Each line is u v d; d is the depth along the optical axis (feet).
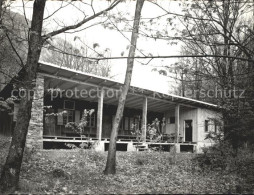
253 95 21.25
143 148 57.93
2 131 59.67
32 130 44.57
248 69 19.83
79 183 28.07
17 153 23.88
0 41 24.56
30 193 22.90
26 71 24.45
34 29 23.76
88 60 16.72
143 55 15.10
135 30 15.58
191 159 46.55
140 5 29.66
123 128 76.74
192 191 25.68
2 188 23.02
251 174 34.60
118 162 42.63
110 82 55.11
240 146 43.11
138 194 23.85
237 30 18.45
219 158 40.06
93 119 69.87
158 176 34.32
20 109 24.41
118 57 15.48
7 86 49.55
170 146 70.74
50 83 54.03
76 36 16.51
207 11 17.19
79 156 41.63
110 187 27.27
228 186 28.96
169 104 75.92
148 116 84.12
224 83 21.07
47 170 32.37
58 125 62.08
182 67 16.88
